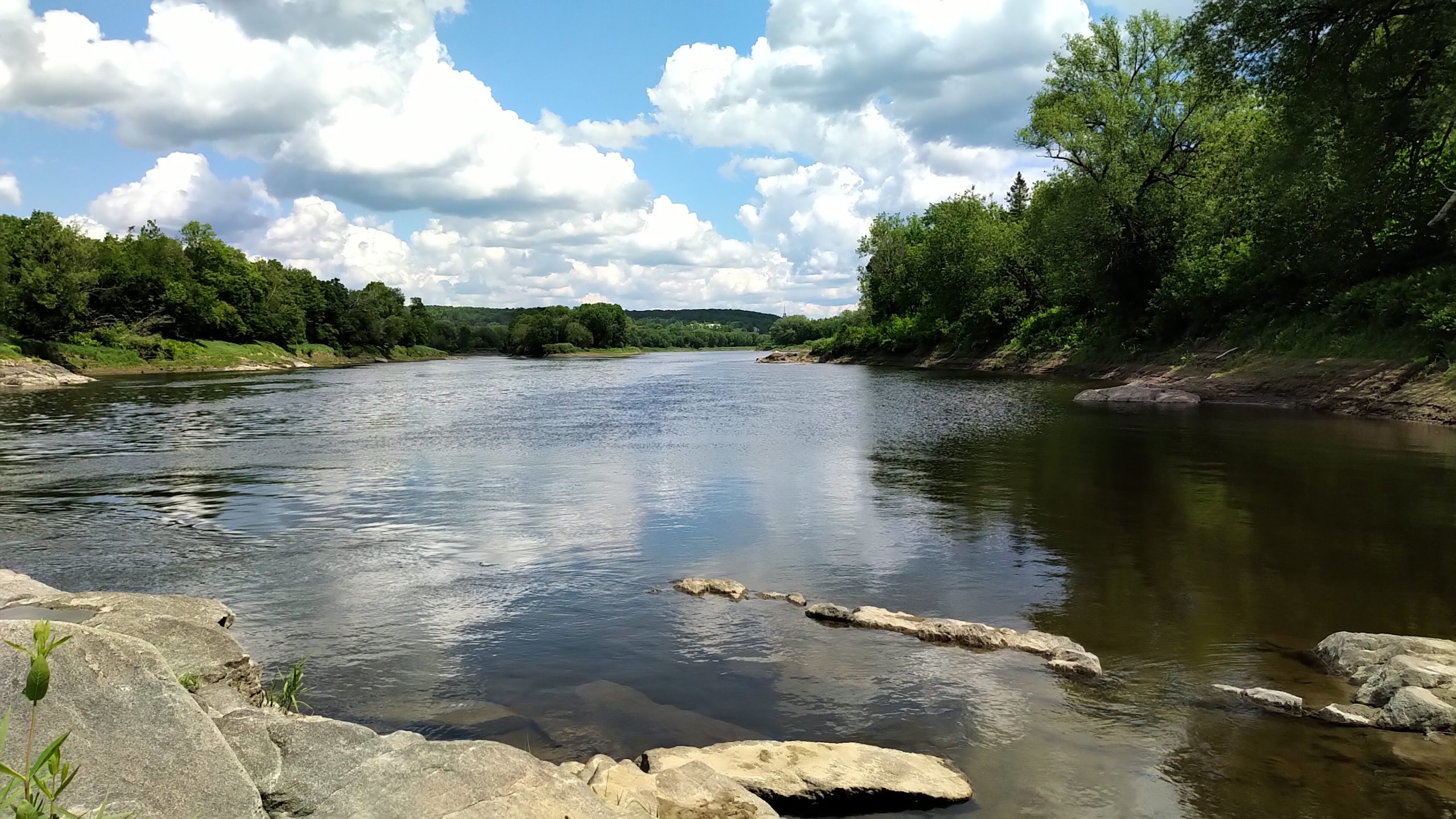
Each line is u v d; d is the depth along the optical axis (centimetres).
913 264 7606
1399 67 2484
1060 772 534
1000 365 5584
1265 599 866
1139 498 1356
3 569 924
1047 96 4709
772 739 585
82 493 1508
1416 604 838
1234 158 3844
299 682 655
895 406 3188
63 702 376
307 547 1120
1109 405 2995
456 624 823
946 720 611
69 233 6862
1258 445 1858
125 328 7538
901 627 796
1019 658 724
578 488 1535
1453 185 2625
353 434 2445
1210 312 3659
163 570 1005
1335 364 2645
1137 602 866
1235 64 2841
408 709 632
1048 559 1030
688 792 466
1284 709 616
